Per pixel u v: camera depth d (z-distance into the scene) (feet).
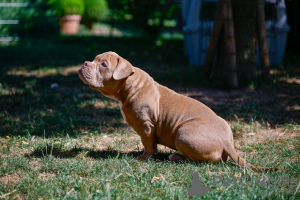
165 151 15.62
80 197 10.49
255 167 12.79
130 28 70.08
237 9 27.73
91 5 68.23
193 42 35.45
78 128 18.79
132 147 16.15
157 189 11.29
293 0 42.73
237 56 27.99
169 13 53.62
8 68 34.42
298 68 35.24
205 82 28.66
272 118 20.31
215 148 12.88
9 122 18.99
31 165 13.44
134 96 13.87
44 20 56.59
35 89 26.94
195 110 13.73
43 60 39.14
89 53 42.55
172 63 38.17
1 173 12.34
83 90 27.04
